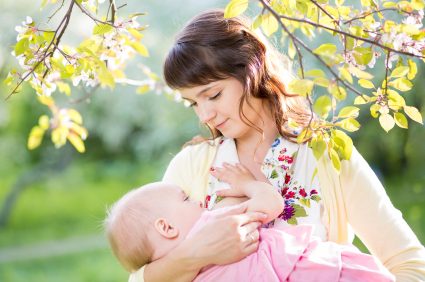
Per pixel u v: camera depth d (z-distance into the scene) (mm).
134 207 1341
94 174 12102
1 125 11133
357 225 1250
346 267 1114
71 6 1184
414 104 5695
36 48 1218
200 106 1314
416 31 1015
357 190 1248
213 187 1405
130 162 12391
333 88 877
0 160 11883
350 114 1149
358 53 1086
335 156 1186
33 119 11859
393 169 7992
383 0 1109
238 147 1454
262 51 1370
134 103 8711
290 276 1114
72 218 9750
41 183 11547
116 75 2348
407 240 1188
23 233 8883
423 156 6895
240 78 1277
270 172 1333
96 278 5715
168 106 7965
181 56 1275
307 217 1265
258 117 1382
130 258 1324
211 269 1170
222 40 1286
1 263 6625
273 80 1389
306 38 4992
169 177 1532
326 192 1270
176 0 7500
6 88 7090
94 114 9547
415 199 7336
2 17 7023
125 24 1339
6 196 9977
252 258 1153
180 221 1313
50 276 5910
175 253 1180
